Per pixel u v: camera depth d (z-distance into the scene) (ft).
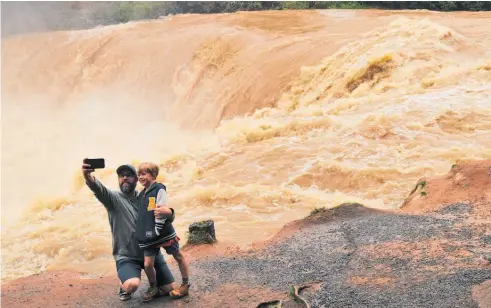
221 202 44.70
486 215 25.94
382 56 69.62
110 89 107.34
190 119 89.66
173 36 111.45
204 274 23.90
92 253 36.40
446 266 21.53
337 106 63.41
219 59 97.04
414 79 65.77
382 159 47.83
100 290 23.47
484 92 58.80
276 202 43.50
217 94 91.09
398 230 25.66
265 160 52.90
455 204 27.91
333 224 28.25
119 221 21.36
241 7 137.08
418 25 77.15
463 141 49.24
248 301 21.08
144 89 102.53
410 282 20.66
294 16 114.21
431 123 53.16
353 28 97.45
